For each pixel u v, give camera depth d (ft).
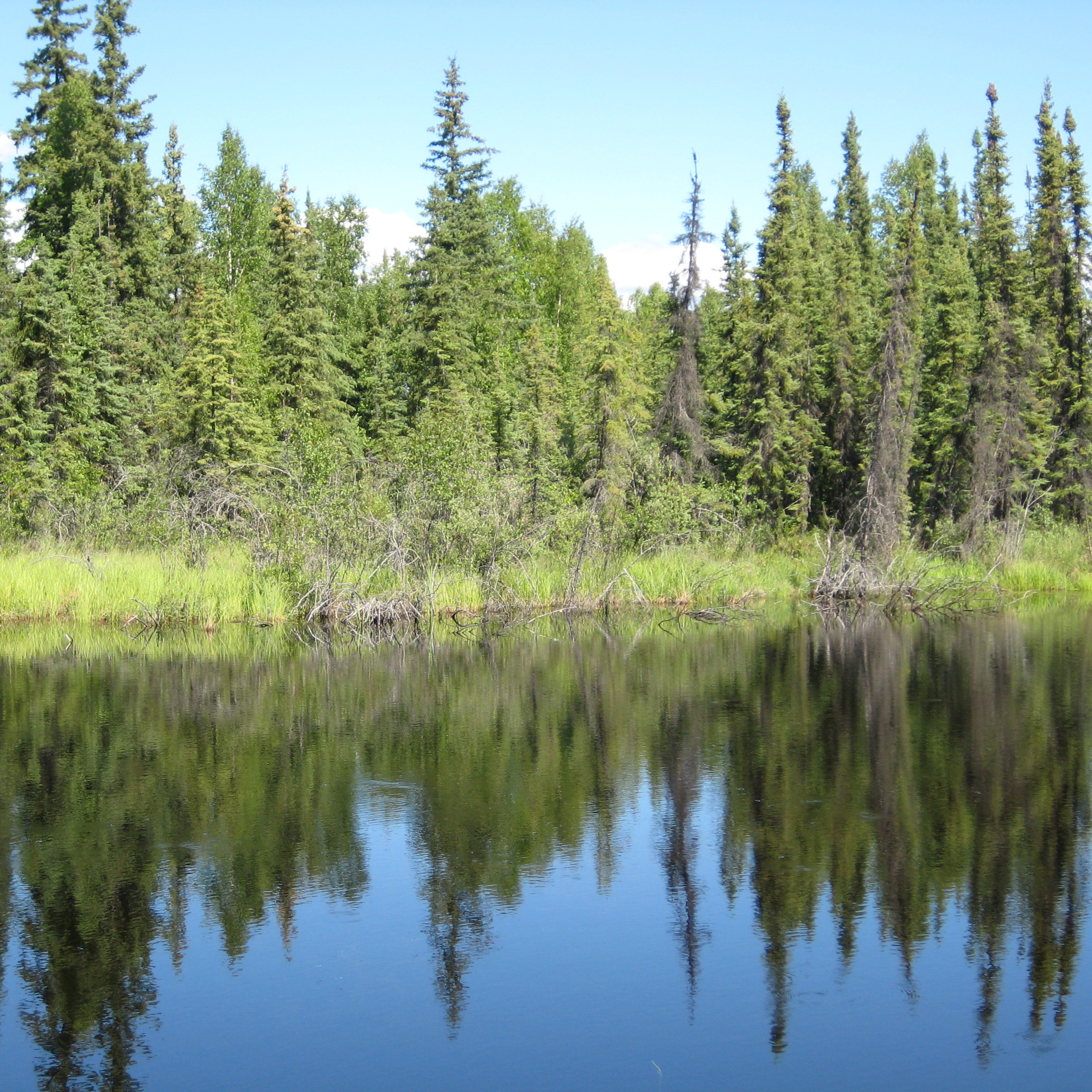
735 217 133.49
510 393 118.62
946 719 45.96
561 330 196.85
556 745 42.27
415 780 37.50
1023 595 95.04
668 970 23.63
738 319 116.98
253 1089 19.42
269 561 78.59
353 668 59.52
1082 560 106.01
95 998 22.66
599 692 52.60
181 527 82.12
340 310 178.81
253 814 33.76
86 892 27.81
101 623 74.64
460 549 82.79
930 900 27.09
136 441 106.42
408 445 86.84
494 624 77.05
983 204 144.46
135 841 31.45
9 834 32.04
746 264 131.75
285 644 67.97
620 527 92.48
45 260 103.35
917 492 123.95
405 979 23.30
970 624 77.36
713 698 50.93
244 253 184.85
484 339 151.64
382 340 145.38
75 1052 20.68
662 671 58.44
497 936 25.25
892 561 94.53
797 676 56.44
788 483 115.44
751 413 111.55
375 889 27.91
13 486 90.58
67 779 37.65
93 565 78.13
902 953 24.39
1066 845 30.78
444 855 30.17
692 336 105.70
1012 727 44.50
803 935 25.29
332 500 77.61
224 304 128.57
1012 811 33.63
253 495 82.12
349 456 90.79
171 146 150.61
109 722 46.16
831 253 146.30
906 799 34.94
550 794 35.76
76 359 101.45
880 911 26.50
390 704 49.96
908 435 107.96
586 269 207.62
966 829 32.09
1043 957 24.18
